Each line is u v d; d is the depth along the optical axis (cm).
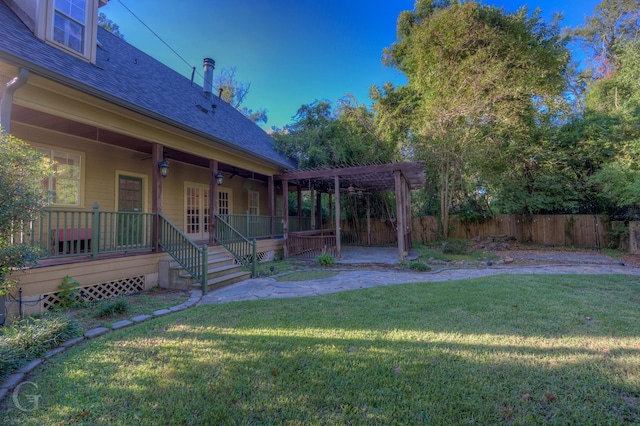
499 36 1383
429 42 1505
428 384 241
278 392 232
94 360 287
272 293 567
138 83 718
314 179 1188
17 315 405
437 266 897
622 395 224
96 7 614
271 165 1042
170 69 1077
